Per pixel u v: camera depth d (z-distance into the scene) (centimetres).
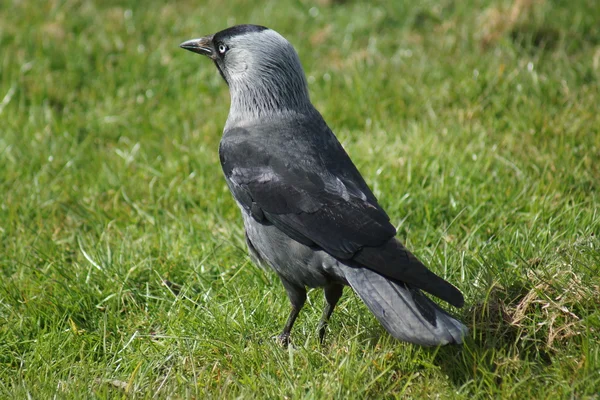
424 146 1167
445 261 913
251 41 940
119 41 1577
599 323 763
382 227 763
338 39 1598
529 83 1304
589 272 822
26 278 968
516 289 843
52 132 1342
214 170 1211
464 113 1270
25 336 882
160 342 848
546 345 775
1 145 1302
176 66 1523
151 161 1266
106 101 1431
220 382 778
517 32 1480
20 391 762
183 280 977
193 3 1770
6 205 1134
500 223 1009
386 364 780
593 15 1501
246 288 937
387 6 1673
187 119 1380
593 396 694
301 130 906
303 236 799
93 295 939
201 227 1073
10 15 1661
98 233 1086
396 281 738
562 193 1050
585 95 1252
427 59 1438
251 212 852
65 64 1527
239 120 954
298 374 775
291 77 938
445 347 781
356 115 1320
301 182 824
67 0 1728
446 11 1642
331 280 816
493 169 1128
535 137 1174
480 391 722
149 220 1101
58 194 1177
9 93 1432
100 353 862
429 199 1070
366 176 1137
